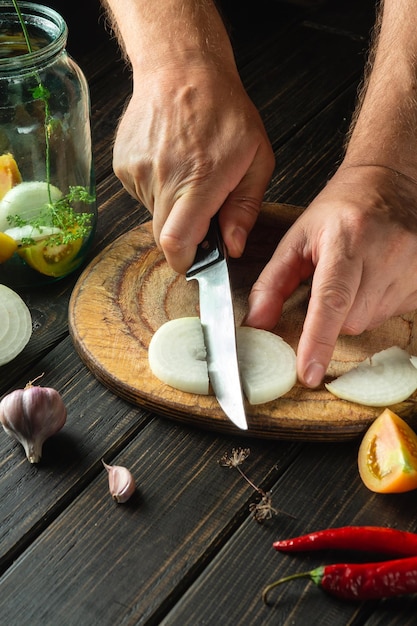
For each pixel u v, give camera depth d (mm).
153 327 925
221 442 863
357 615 774
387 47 981
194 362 880
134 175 955
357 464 851
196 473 844
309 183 1093
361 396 868
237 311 947
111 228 1034
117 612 774
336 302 866
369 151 939
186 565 795
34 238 930
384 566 773
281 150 1129
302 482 840
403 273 898
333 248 882
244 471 846
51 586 785
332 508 826
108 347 905
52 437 864
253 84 1211
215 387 867
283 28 1286
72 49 1239
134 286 957
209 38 980
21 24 920
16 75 898
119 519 818
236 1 1321
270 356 887
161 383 879
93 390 896
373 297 894
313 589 784
